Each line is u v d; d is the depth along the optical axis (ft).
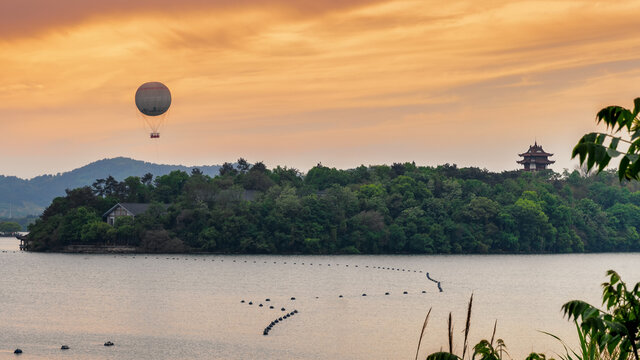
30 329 219.20
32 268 455.63
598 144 33.53
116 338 205.77
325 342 203.21
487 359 43.32
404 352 189.98
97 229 589.73
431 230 602.85
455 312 270.46
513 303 304.30
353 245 593.01
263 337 209.97
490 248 625.82
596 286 384.68
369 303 295.28
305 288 350.64
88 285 356.79
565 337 216.74
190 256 553.23
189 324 232.94
